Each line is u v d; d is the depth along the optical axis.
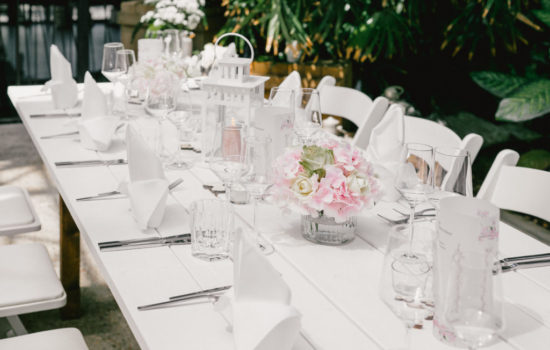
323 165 1.78
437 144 2.69
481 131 6.02
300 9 5.70
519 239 1.95
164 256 1.76
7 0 5.89
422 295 1.32
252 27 6.20
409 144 1.78
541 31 5.88
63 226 2.79
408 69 6.35
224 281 1.63
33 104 3.30
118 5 6.43
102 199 2.15
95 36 6.41
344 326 1.45
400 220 2.03
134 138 1.94
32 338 1.83
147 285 1.60
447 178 1.76
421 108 6.34
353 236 1.89
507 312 1.53
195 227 1.76
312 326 1.45
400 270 1.38
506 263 1.76
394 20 5.45
